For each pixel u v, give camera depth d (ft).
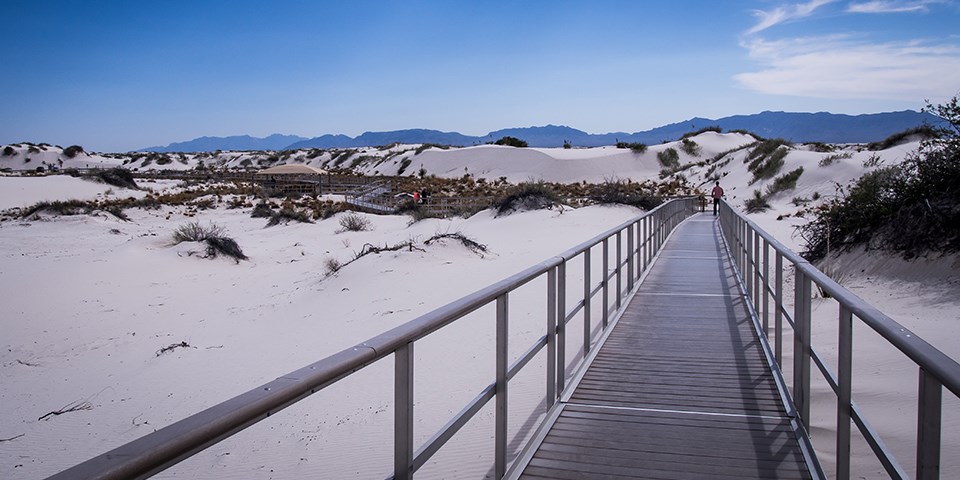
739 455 16.38
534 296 42.93
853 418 12.28
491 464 19.61
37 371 39.04
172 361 38.11
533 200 111.45
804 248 59.77
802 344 17.42
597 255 65.57
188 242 82.02
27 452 26.45
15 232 111.14
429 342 34.04
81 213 127.13
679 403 20.30
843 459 12.76
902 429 19.06
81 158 410.93
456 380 28.27
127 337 45.80
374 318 43.50
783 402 20.07
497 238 88.99
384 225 119.75
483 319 37.73
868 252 47.88
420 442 21.63
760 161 192.44
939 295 37.83
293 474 21.24
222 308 54.60
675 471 15.52
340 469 21.22
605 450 16.80
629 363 24.84
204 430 6.00
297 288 60.90
